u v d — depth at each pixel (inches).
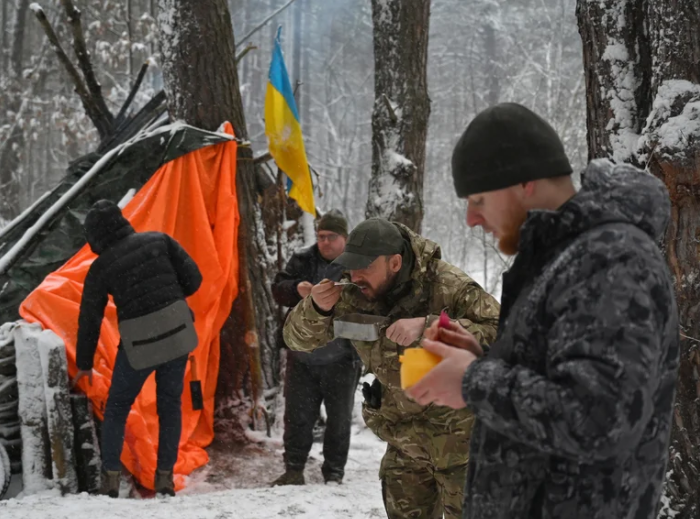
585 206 58.8
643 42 131.1
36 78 762.2
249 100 1343.5
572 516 57.7
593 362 52.5
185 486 211.6
